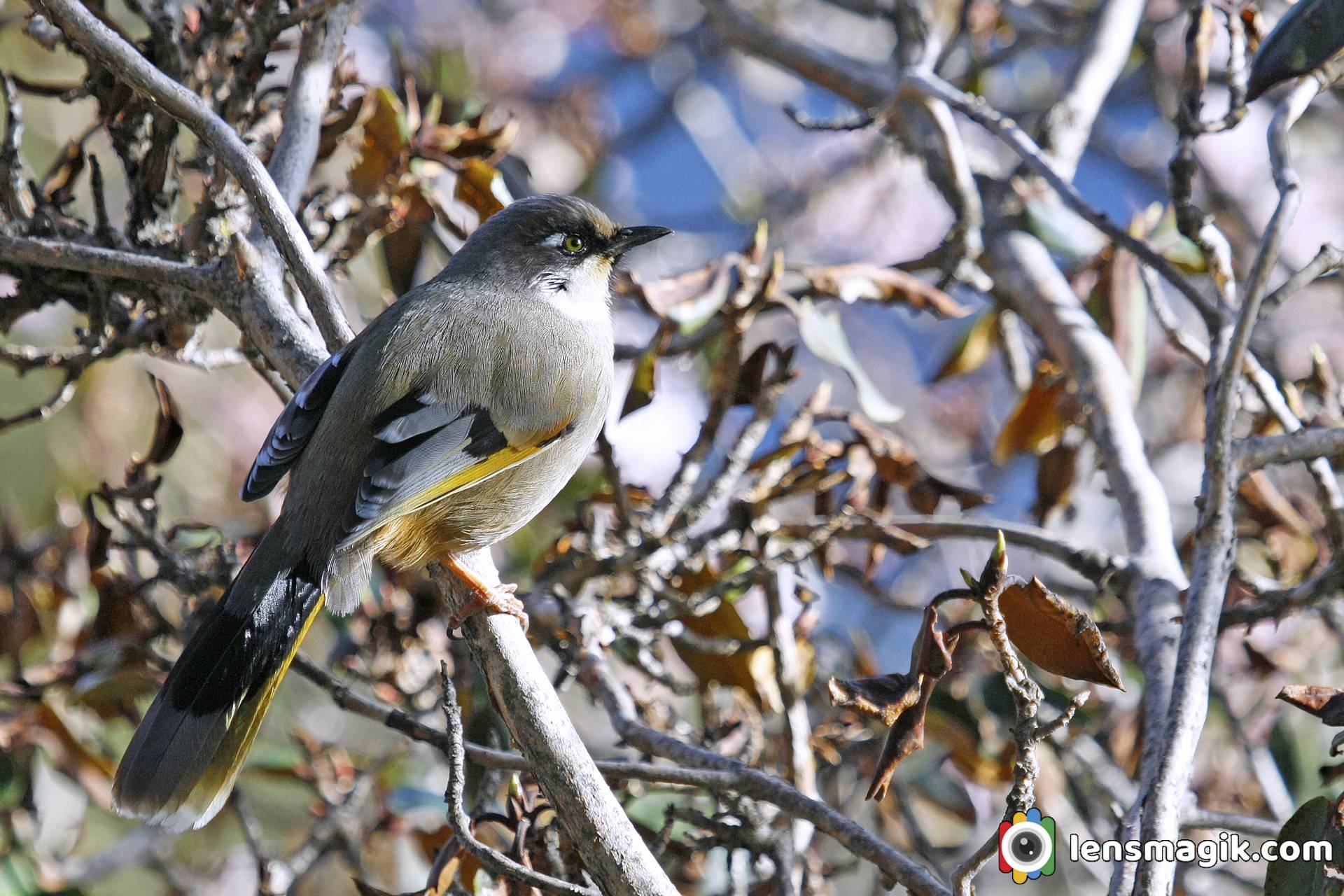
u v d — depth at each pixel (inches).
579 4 709.3
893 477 408.2
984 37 615.2
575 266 374.3
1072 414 434.9
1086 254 471.5
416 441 321.7
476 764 376.2
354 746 512.7
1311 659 468.1
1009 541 385.1
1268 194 630.5
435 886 299.6
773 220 673.0
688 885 377.1
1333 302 612.1
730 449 374.3
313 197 386.9
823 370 652.1
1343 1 325.1
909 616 557.9
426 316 344.8
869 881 481.4
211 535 396.5
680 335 434.9
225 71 362.9
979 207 445.4
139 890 505.7
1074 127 491.5
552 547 394.3
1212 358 346.3
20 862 392.8
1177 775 265.6
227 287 334.6
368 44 597.0
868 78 535.2
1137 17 518.6
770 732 413.4
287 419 319.0
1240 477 321.1
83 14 315.6
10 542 416.8
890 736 245.4
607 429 379.9
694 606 370.3
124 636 381.1
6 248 330.6
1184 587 352.5
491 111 442.3
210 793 298.7
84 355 358.3
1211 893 436.8
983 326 475.2
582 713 534.9
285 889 386.6
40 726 395.9
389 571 402.6
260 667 305.4
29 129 546.9
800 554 376.8
